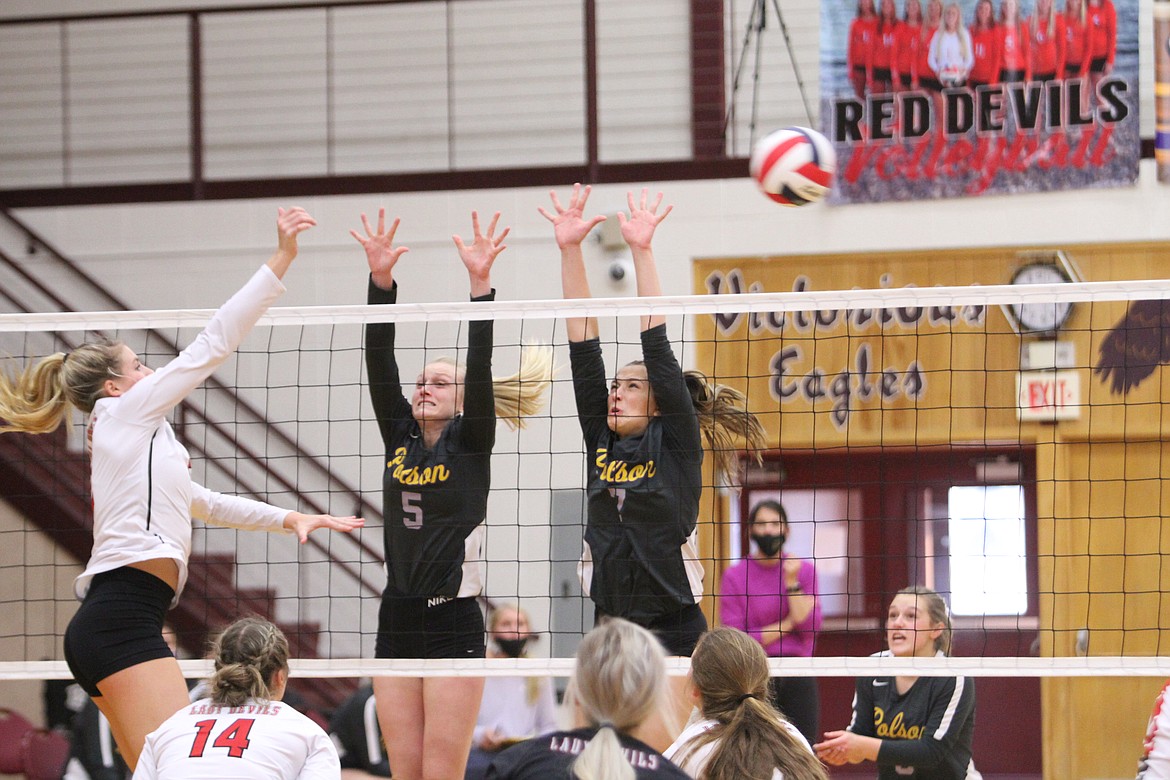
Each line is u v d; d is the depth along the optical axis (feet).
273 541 44.83
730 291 44.60
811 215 44.27
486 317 23.21
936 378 43.52
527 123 49.42
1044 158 43.47
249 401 45.37
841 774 40.37
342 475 44.83
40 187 47.60
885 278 44.19
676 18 48.49
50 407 19.75
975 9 43.75
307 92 50.60
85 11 51.60
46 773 34.58
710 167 44.73
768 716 16.38
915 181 43.98
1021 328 43.24
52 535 43.39
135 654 17.67
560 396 42.52
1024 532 44.09
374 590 43.45
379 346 24.63
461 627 23.59
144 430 18.25
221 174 50.65
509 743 31.91
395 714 23.24
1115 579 43.65
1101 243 43.24
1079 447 43.62
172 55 51.31
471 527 23.66
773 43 47.73
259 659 17.19
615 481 22.71
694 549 22.93
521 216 45.34
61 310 46.78
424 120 49.96
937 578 44.62
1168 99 43.04
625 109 48.60
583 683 14.58
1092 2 43.14
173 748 16.34
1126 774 43.83
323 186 46.42
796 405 43.91
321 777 16.40
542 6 49.60
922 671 22.07
